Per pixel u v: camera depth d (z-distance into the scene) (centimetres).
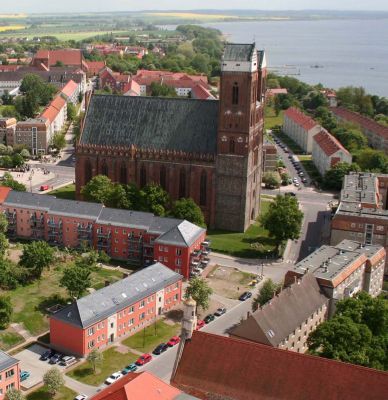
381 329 13812
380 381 9738
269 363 10375
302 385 10056
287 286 15988
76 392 13650
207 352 10800
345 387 9838
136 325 16475
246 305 18000
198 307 17612
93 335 15100
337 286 16112
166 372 14488
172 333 16412
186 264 19238
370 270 18050
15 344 15412
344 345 12762
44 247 19175
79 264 19075
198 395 10662
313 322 15300
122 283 16500
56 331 15175
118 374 14212
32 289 18162
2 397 13000
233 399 10375
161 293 17188
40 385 13812
